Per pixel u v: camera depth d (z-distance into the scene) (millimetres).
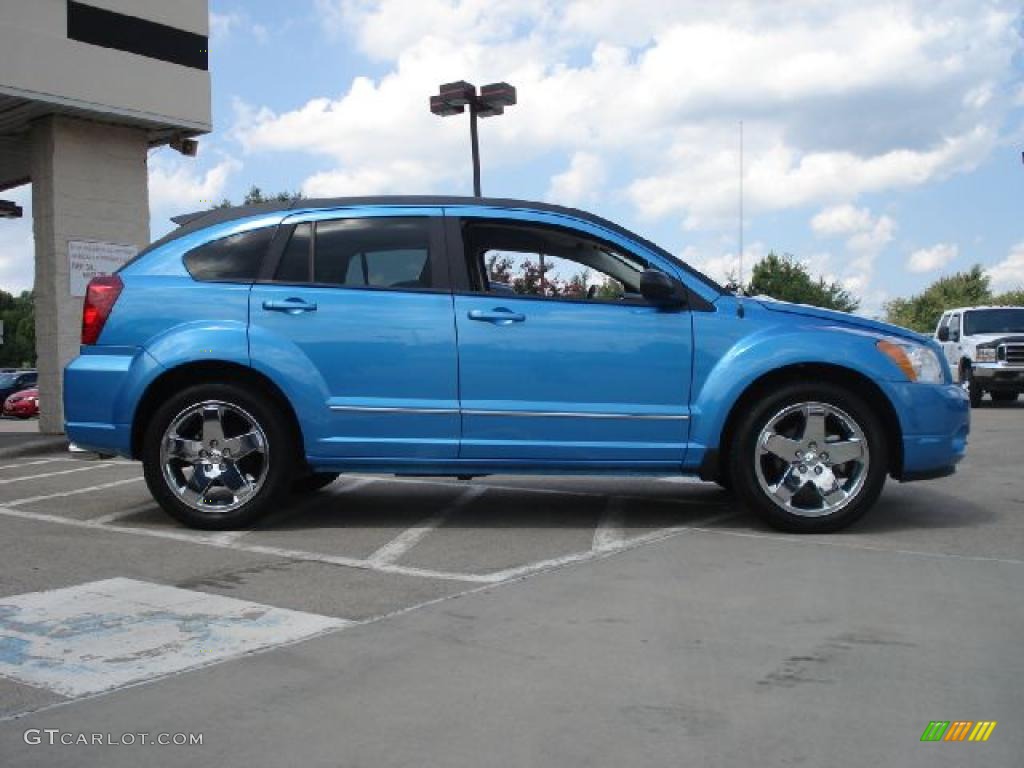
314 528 6102
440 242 6051
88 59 11984
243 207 6324
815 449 5832
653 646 3742
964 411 6078
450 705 3188
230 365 5930
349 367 5895
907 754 2820
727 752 2834
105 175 12766
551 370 5875
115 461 10195
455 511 6695
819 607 4246
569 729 2998
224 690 3326
